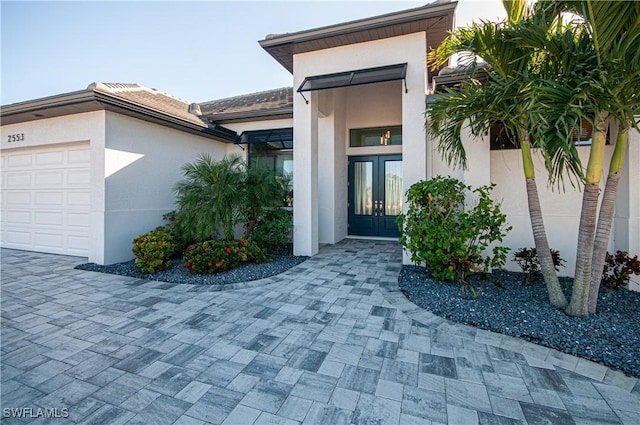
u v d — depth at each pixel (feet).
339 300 14.12
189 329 11.23
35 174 25.29
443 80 18.94
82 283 16.96
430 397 7.41
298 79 23.18
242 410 7.00
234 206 21.16
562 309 12.04
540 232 12.83
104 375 8.39
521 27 10.59
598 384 7.88
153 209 24.22
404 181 20.48
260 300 14.19
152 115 22.45
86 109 20.76
